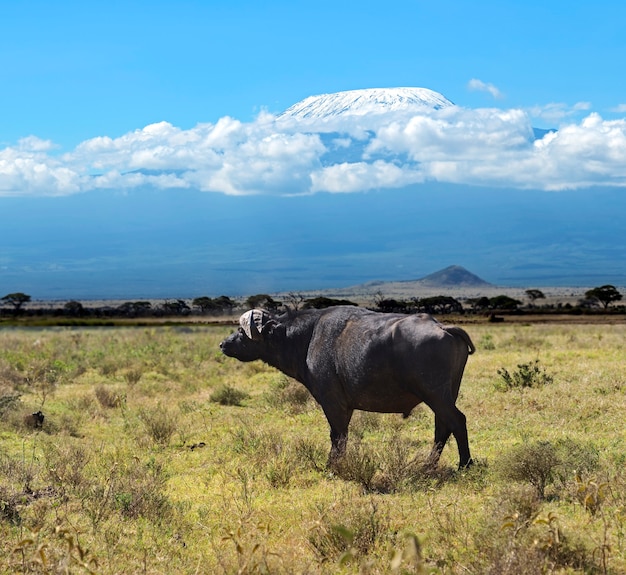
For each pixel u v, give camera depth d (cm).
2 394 1934
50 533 873
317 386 1261
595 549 720
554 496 964
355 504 926
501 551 702
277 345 1333
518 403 1684
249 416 1777
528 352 2858
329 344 1240
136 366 2762
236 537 826
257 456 1277
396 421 1550
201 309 10450
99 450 1406
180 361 2980
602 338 3541
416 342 1130
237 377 2550
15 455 1355
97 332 5109
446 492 1010
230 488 1115
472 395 1819
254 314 1345
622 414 1491
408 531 820
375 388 1184
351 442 1227
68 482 1090
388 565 745
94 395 2139
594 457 1055
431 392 1127
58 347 3372
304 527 862
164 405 1966
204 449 1435
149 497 980
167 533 891
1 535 843
